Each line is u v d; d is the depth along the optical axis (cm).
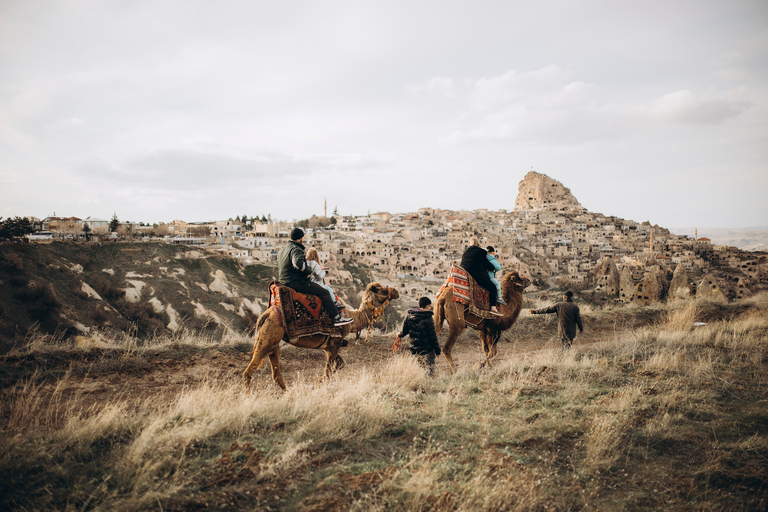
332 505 325
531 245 16888
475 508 326
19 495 337
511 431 481
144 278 8400
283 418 499
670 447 464
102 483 350
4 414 517
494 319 871
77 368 716
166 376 734
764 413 539
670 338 1004
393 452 412
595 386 662
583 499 363
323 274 690
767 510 355
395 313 8281
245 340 963
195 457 400
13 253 7200
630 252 17188
